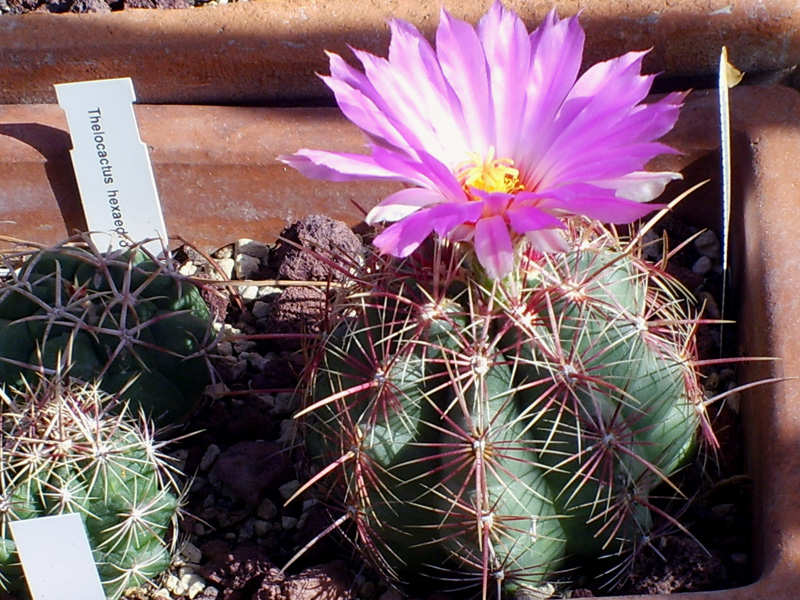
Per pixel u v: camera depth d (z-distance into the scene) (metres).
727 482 0.30
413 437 0.26
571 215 0.26
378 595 0.30
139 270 0.32
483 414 0.26
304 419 0.30
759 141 0.35
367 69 0.26
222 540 0.32
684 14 0.36
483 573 0.27
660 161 0.36
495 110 0.27
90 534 0.29
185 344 0.32
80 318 0.31
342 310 0.29
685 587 0.28
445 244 0.27
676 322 0.28
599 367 0.26
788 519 0.27
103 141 0.36
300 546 0.31
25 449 0.28
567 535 0.28
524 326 0.26
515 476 0.26
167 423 0.32
